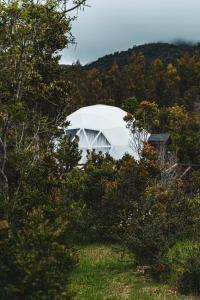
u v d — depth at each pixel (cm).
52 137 1772
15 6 1065
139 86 14325
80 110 7406
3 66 1094
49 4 1107
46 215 1148
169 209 1692
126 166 2344
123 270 1675
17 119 1109
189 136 6172
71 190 2238
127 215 2142
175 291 1408
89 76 14838
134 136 5656
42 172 1291
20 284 947
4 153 1098
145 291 1407
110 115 7106
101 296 1355
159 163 3475
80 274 1617
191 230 1692
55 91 1738
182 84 16300
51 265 973
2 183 1120
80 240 2306
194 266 1399
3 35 1088
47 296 935
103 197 2253
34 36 1113
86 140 6562
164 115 9938
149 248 1588
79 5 1152
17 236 994
